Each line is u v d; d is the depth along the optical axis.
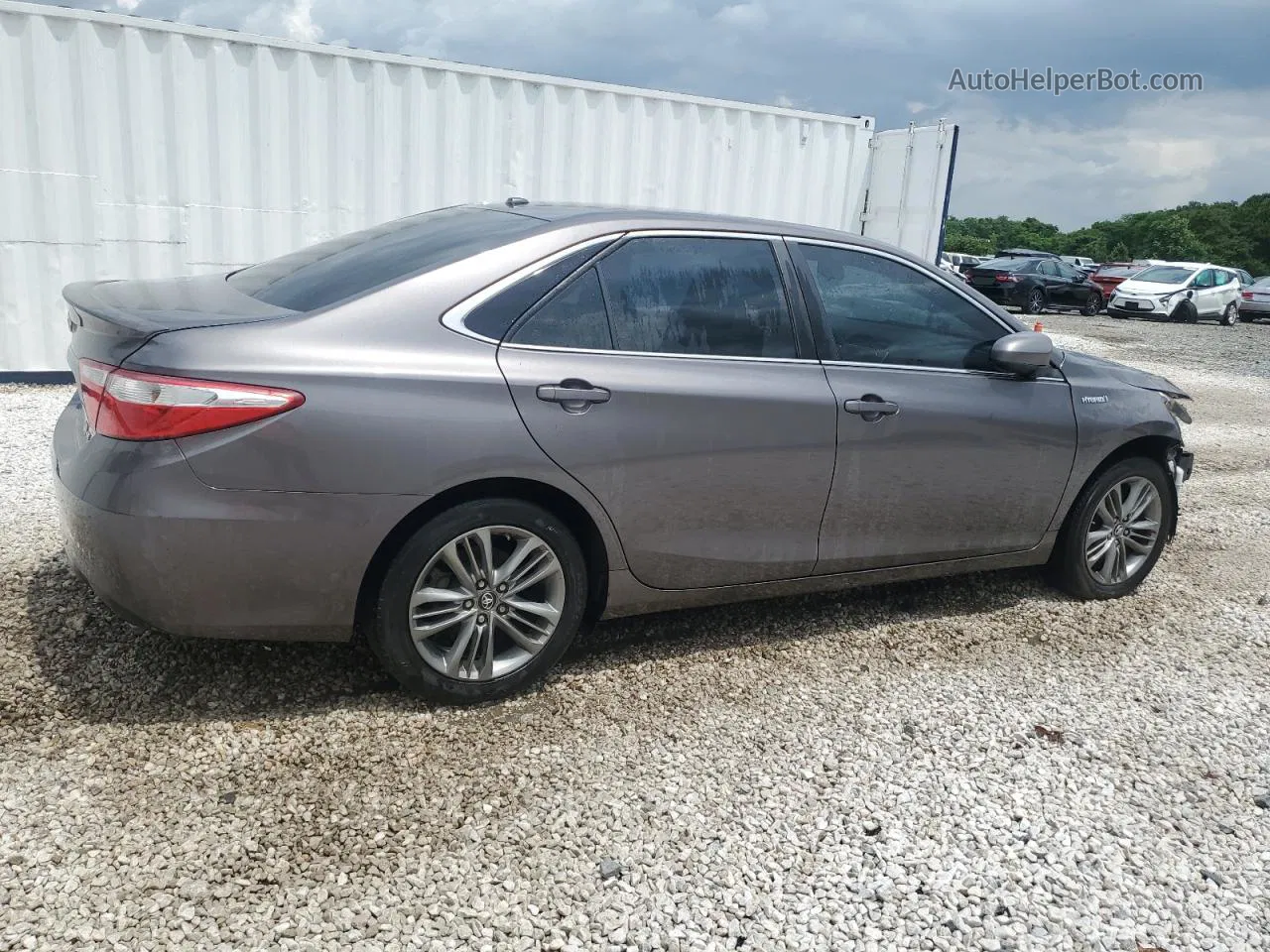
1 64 7.43
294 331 2.96
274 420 2.85
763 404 3.58
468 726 3.25
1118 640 4.39
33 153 7.65
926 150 10.24
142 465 2.80
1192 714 3.76
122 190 7.96
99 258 8.01
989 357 4.23
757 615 4.36
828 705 3.60
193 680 3.37
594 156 9.44
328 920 2.37
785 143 10.29
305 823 2.70
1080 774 3.27
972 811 3.01
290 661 3.54
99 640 3.57
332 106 8.44
